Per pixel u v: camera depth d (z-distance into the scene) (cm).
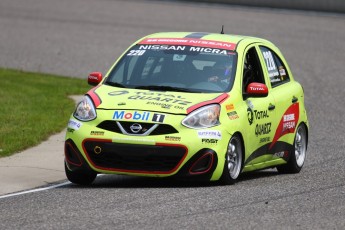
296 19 11044
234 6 12319
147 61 3544
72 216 2680
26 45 8794
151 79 3456
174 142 3158
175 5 12250
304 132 3956
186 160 3167
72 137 3256
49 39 9181
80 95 6097
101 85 3466
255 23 10506
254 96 3441
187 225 2562
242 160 3381
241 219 2658
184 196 3016
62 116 5122
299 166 3862
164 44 3622
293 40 9425
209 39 3647
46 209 2797
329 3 11838
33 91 6072
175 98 3300
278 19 10981
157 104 3244
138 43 3675
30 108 5347
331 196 3103
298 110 3878
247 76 3547
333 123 5531
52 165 3772
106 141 3191
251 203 2912
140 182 3409
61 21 10469
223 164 3225
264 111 3547
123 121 3195
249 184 3356
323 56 8612
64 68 7569
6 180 3406
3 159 3875
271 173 3838
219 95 3347
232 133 3269
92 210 2766
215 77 3444
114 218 2642
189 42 3619
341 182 3459
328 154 4381
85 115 3269
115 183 3394
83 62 7912
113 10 11500
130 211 2745
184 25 10088
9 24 10162
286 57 8462
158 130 3178
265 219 2669
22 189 3231
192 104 3256
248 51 3631
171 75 3459
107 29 9856
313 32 10050
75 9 11550
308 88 7025
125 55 3612
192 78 3441
